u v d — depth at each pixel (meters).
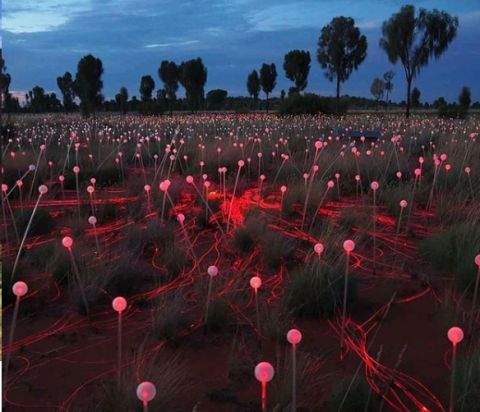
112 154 12.26
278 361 3.34
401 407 3.18
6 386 3.41
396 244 6.09
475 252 4.93
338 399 3.10
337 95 40.44
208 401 3.24
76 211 7.55
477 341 3.89
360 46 42.75
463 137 13.02
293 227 6.82
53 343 3.97
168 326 4.00
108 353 3.81
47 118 33.94
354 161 9.80
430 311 4.45
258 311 4.21
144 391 2.10
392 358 3.72
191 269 5.37
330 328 4.20
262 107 87.69
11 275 4.68
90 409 3.13
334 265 4.97
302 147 13.68
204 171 10.34
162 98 69.62
